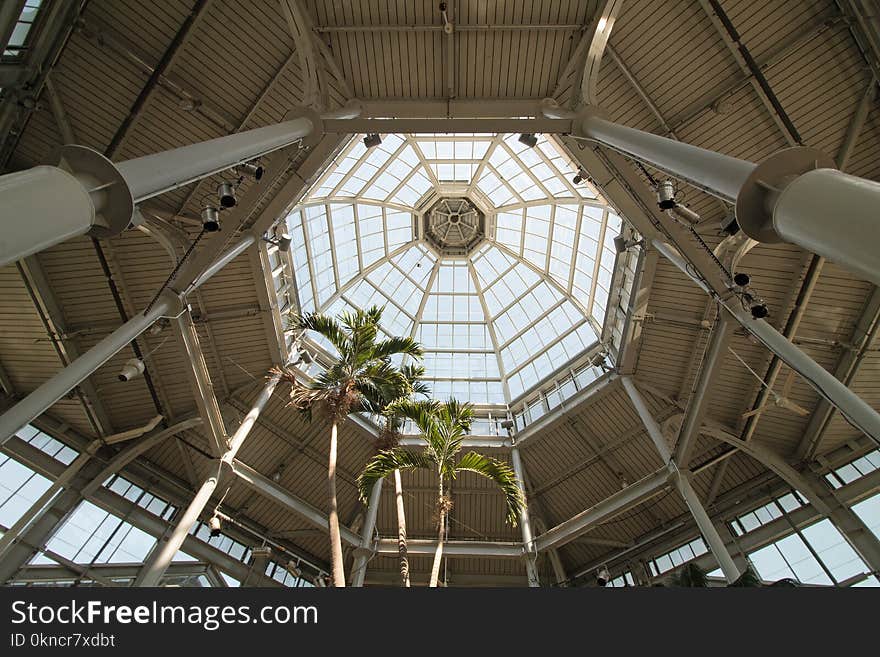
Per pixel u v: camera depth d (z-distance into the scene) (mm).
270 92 12867
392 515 21000
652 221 11375
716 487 17672
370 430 19797
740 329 12789
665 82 12672
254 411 15234
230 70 12484
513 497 12602
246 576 17734
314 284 20047
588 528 16344
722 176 5656
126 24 11383
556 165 18453
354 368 14383
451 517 21000
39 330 14273
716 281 11062
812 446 15922
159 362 16250
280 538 19531
